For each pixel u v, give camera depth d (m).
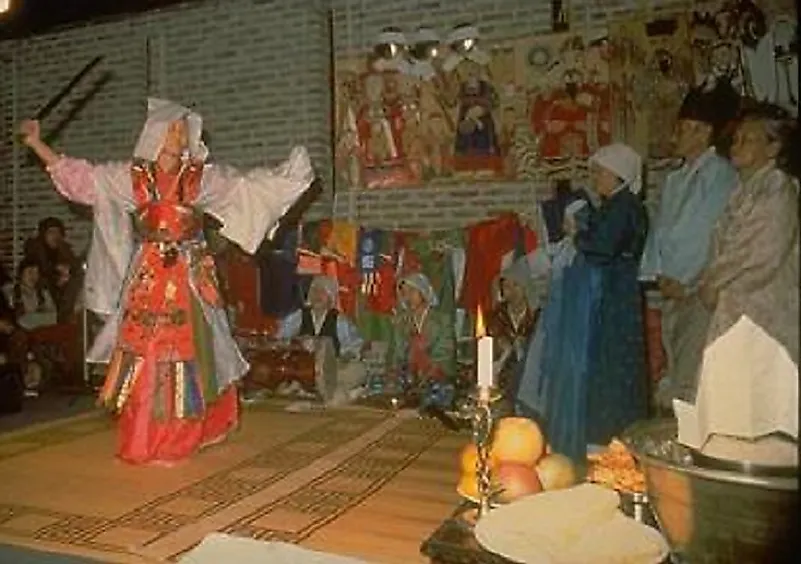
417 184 5.02
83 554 2.00
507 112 4.78
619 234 3.13
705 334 3.40
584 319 3.13
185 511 2.34
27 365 5.29
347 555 1.94
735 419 1.33
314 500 2.44
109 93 5.81
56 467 2.88
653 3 4.41
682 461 1.40
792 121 2.86
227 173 3.22
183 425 2.97
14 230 6.11
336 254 4.84
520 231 4.54
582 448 3.05
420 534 2.10
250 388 4.51
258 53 5.39
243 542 1.86
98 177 3.09
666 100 4.35
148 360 2.93
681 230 3.48
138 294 2.98
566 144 4.63
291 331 4.84
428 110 4.97
